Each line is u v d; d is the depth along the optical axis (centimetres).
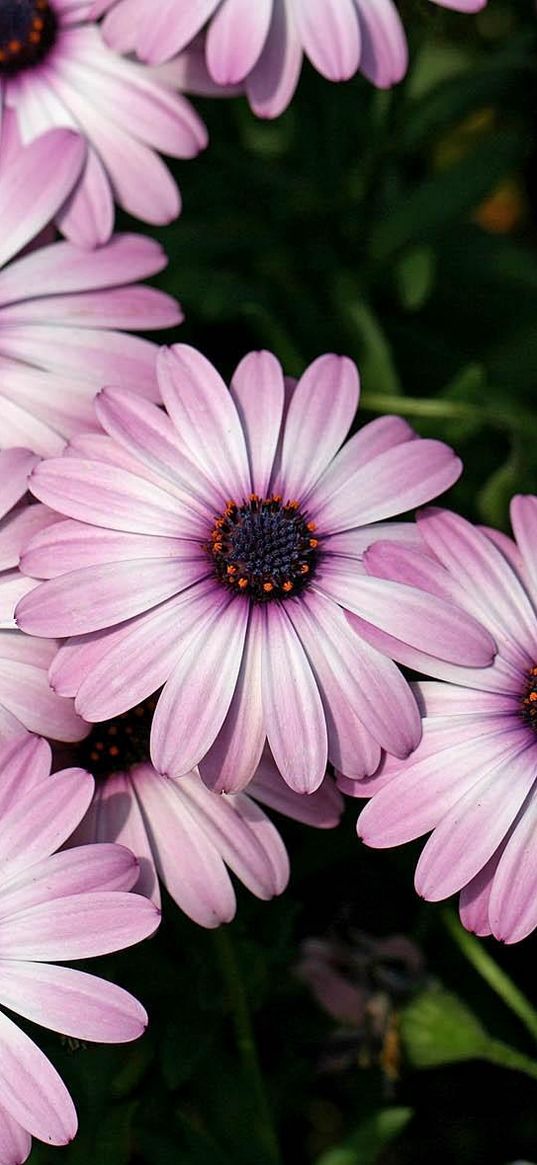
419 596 41
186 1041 45
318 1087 50
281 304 52
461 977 48
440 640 41
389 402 48
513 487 48
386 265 52
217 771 41
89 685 41
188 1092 46
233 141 53
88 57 46
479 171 52
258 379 43
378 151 51
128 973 45
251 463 43
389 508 43
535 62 53
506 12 55
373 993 46
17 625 41
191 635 41
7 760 41
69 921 40
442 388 54
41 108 46
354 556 42
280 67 45
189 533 42
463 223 54
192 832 42
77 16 47
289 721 41
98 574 42
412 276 51
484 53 55
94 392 44
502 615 42
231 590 42
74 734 42
